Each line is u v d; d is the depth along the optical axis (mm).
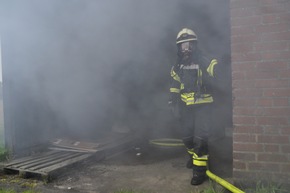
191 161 3346
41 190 2766
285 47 2336
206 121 2863
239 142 2500
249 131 2465
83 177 3143
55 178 3105
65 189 2791
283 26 2332
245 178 2490
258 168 2449
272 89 2385
